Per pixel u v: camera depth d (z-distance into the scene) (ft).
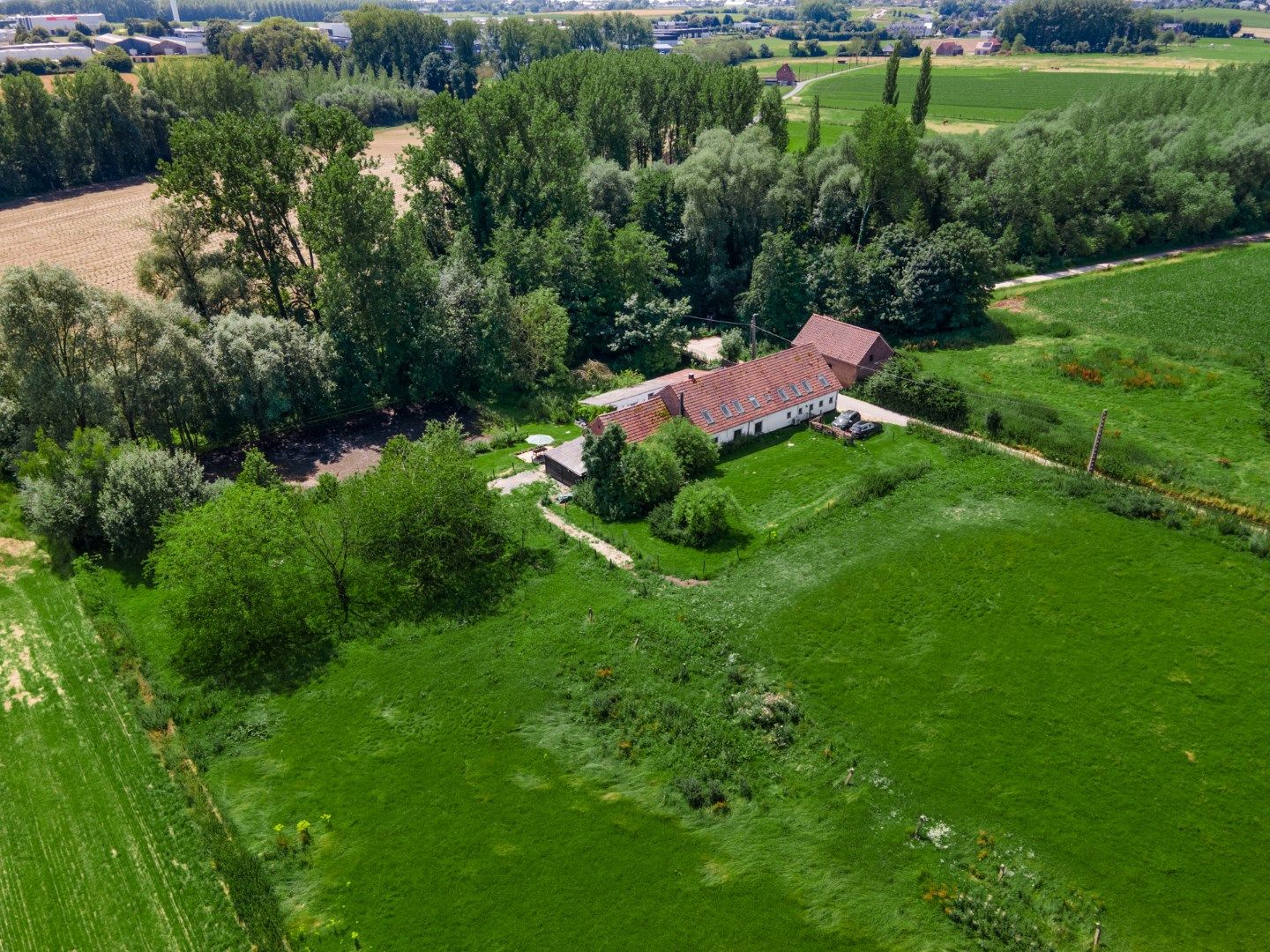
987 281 322.14
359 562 184.65
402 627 171.83
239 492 173.06
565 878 122.11
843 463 232.12
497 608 176.24
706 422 236.22
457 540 185.16
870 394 267.80
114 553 195.11
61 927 116.78
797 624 170.30
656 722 147.33
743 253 355.97
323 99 604.90
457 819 131.13
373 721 149.69
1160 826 128.36
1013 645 164.45
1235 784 135.13
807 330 290.35
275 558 171.42
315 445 251.39
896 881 120.78
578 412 264.11
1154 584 180.34
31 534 202.18
